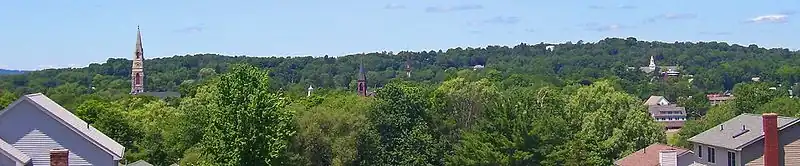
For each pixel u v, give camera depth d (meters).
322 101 95.25
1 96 103.31
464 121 89.31
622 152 82.50
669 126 182.00
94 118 79.62
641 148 83.44
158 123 90.00
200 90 98.19
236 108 43.75
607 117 85.94
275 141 44.09
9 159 38.34
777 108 107.50
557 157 65.50
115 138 76.19
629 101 87.69
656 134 84.62
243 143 43.22
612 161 79.00
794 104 107.56
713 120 106.50
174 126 78.88
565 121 75.81
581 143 68.38
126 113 97.88
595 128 85.94
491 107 68.25
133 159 70.00
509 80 162.62
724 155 61.69
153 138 77.38
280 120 45.25
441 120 86.06
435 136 84.81
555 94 92.94
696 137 67.25
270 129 44.12
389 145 79.88
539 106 71.69
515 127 65.25
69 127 46.22
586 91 92.00
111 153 46.69
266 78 44.91
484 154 65.69
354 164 77.38
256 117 43.78
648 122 85.00
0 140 42.19
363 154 77.44
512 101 66.94
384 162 78.19
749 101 118.44
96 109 81.25
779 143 59.06
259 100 43.97
